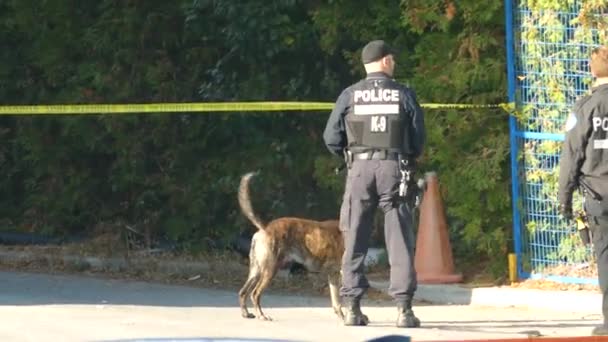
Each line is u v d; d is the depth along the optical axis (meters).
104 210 54.69
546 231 42.69
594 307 39.69
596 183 33.81
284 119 51.38
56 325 36.09
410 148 36.56
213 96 51.62
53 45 53.91
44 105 54.81
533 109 42.66
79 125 53.34
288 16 50.00
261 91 50.81
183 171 52.94
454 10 44.59
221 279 48.34
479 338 34.66
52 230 54.97
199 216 52.44
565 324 37.66
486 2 43.59
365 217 36.81
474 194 44.50
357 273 37.09
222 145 52.81
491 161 43.94
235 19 49.72
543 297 40.72
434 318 39.00
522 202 43.16
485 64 44.44
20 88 55.19
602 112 33.53
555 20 41.84
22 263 51.81
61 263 51.34
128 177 53.03
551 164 42.44
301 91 50.91
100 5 53.34
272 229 37.81
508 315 39.62
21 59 55.19
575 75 41.78
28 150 55.00
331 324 37.44
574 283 42.00
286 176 51.28
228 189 51.25
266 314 39.28
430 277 43.38
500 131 44.62
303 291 45.28
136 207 53.75
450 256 43.88
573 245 42.16
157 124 52.38
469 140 44.91
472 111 44.81
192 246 52.25
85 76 53.34
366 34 47.59
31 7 53.81
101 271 50.47
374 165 36.16
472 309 40.94
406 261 36.69
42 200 55.38
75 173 54.50
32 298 42.03
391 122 36.00
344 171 48.31
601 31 41.16
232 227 51.97
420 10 44.91
